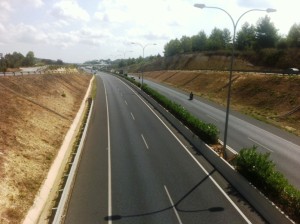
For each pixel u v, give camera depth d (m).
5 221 15.52
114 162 25.03
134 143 30.66
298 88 49.75
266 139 33.28
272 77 58.34
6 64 85.38
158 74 126.38
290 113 44.31
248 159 20.72
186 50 156.25
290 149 29.86
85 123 37.09
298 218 15.52
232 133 35.34
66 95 54.31
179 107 42.25
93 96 65.56
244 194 19.39
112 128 36.72
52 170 22.98
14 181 19.11
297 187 20.94
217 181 21.80
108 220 16.25
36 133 28.31
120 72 142.00
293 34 94.25
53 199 19.16
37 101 38.72
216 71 84.50
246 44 112.69
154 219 16.41
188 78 92.38
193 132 32.66
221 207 17.97
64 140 30.50
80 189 19.88
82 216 16.59
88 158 25.88
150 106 54.25
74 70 111.50
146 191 19.78
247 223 16.31
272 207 16.17
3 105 29.72
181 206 17.94
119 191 19.69
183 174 22.88
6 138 23.67
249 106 53.00
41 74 60.06
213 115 46.03
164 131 36.00
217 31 142.00
